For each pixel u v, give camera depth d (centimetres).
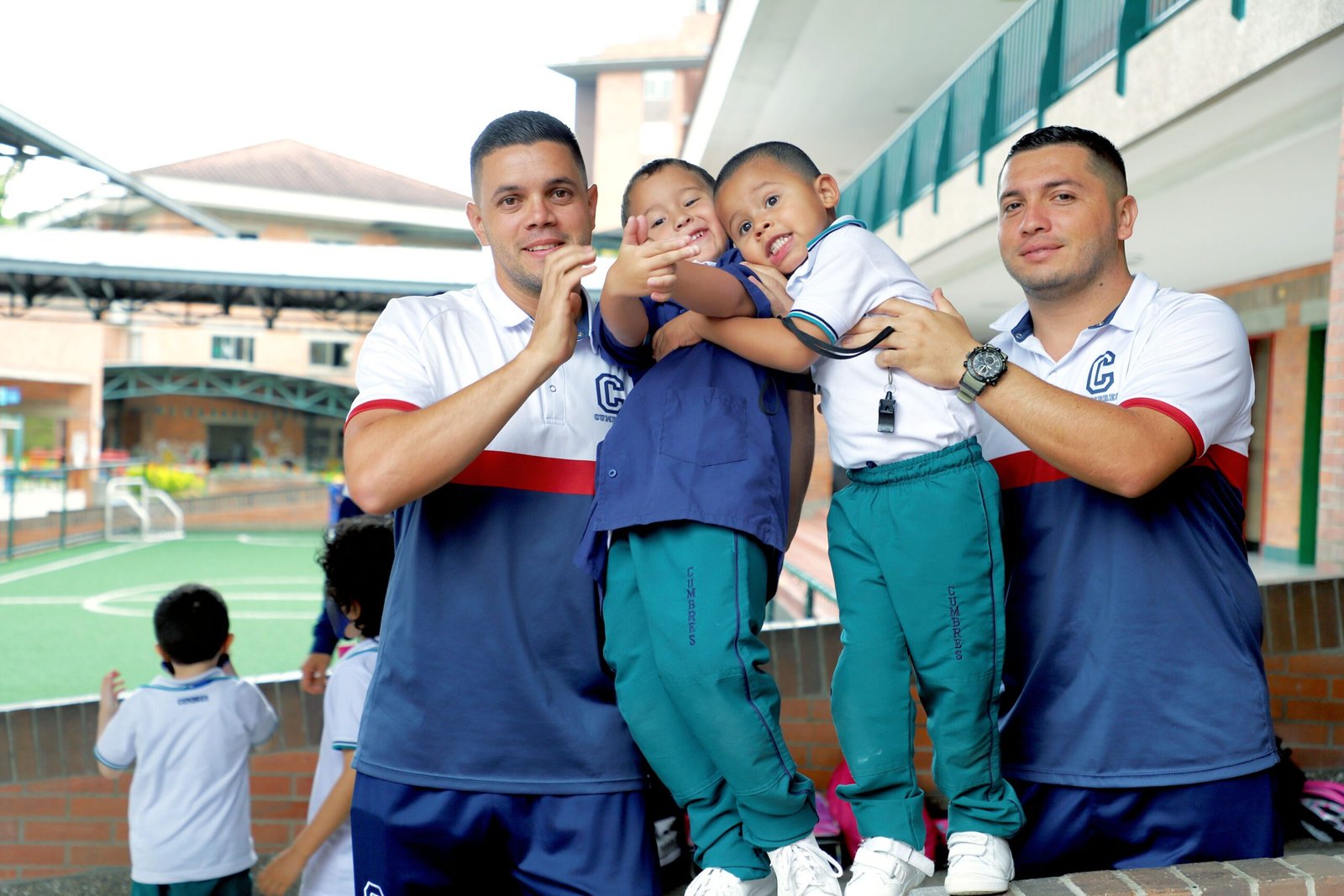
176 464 3931
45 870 432
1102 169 223
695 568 189
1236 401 212
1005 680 231
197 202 4819
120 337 4281
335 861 313
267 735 388
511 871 213
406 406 205
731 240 236
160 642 367
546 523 210
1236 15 614
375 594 327
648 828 209
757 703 185
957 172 1155
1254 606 217
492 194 213
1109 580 213
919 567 196
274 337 4344
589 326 221
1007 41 1068
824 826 391
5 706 436
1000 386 198
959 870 195
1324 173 798
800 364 198
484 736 204
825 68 1656
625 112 4462
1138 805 212
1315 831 368
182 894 358
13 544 2397
